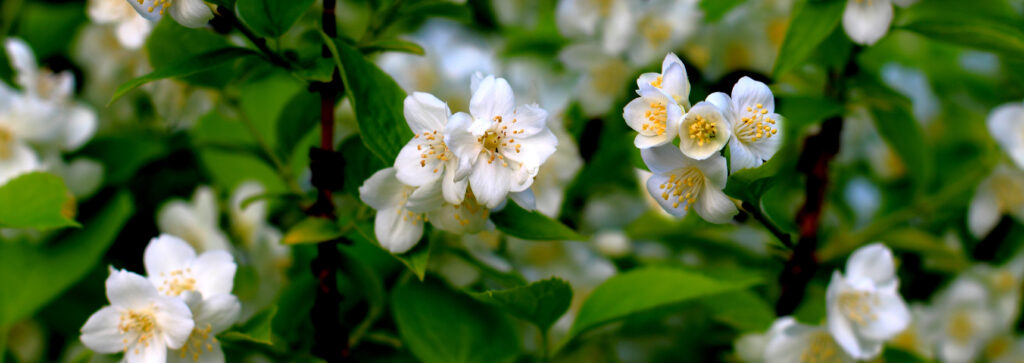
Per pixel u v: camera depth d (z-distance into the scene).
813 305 0.86
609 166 0.92
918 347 0.91
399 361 0.84
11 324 0.86
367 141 0.74
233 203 0.90
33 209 0.77
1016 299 0.92
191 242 0.88
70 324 0.90
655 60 0.91
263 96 0.90
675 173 0.72
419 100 0.73
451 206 0.75
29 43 0.99
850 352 0.81
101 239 0.88
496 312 0.82
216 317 0.76
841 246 0.89
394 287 0.83
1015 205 0.91
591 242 0.92
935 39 0.83
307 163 0.90
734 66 0.92
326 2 0.76
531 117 0.73
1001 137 0.90
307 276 0.84
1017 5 0.96
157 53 0.80
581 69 0.93
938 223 0.94
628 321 0.86
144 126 0.96
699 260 0.92
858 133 1.00
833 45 0.84
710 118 0.71
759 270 0.88
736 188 0.73
